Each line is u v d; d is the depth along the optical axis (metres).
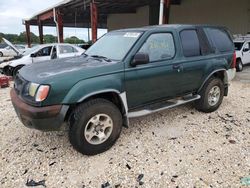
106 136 3.36
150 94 3.84
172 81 4.08
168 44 4.04
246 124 4.34
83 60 3.79
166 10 12.43
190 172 2.90
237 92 6.87
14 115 4.87
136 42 3.65
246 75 10.05
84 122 3.11
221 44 5.00
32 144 3.62
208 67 4.62
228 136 3.85
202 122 4.43
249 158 3.18
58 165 3.08
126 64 3.46
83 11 18.61
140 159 3.19
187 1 17.25
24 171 2.96
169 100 4.32
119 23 24.72
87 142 3.19
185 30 4.34
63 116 2.96
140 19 21.47
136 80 3.57
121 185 2.70
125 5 18.47
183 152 3.35
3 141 3.72
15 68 9.09
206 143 3.61
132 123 4.37
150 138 3.78
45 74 3.07
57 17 17.42
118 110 3.44
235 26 14.34
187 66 4.24
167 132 3.99
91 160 3.19
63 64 3.56
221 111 5.05
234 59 5.26
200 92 4.71
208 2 15.69
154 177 2.82
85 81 3.08
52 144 3.62
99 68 3.24
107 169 2.99
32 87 2.96
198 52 4.50
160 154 3.30
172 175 2.85
